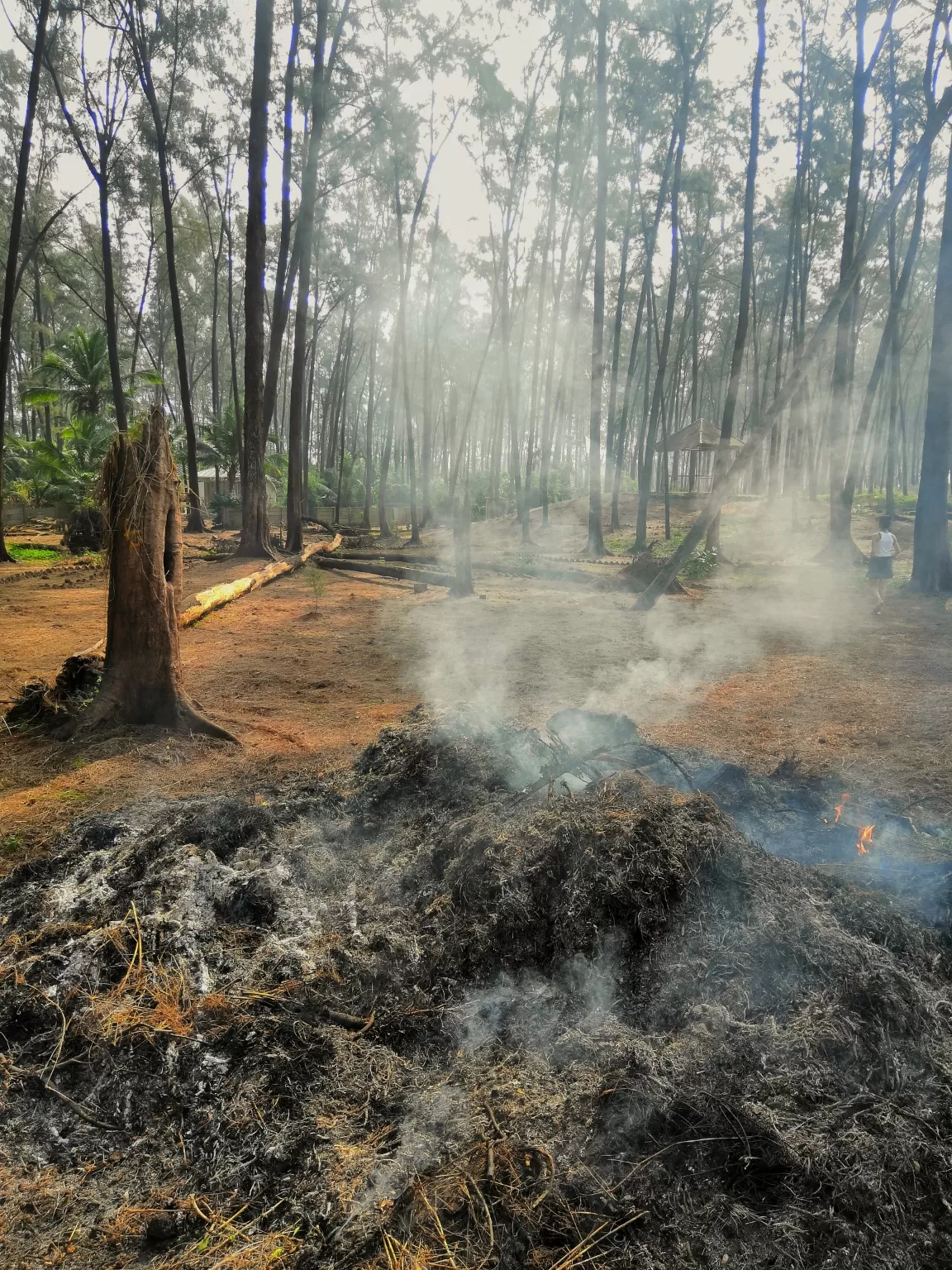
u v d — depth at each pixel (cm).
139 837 336
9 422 4272
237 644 895
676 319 3919
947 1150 185
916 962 256
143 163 2509
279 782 438
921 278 3023
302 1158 194
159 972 252
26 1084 220
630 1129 192
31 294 3581
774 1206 177
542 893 267
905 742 530
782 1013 226
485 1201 176
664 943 247
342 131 2203
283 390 5428
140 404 3134
